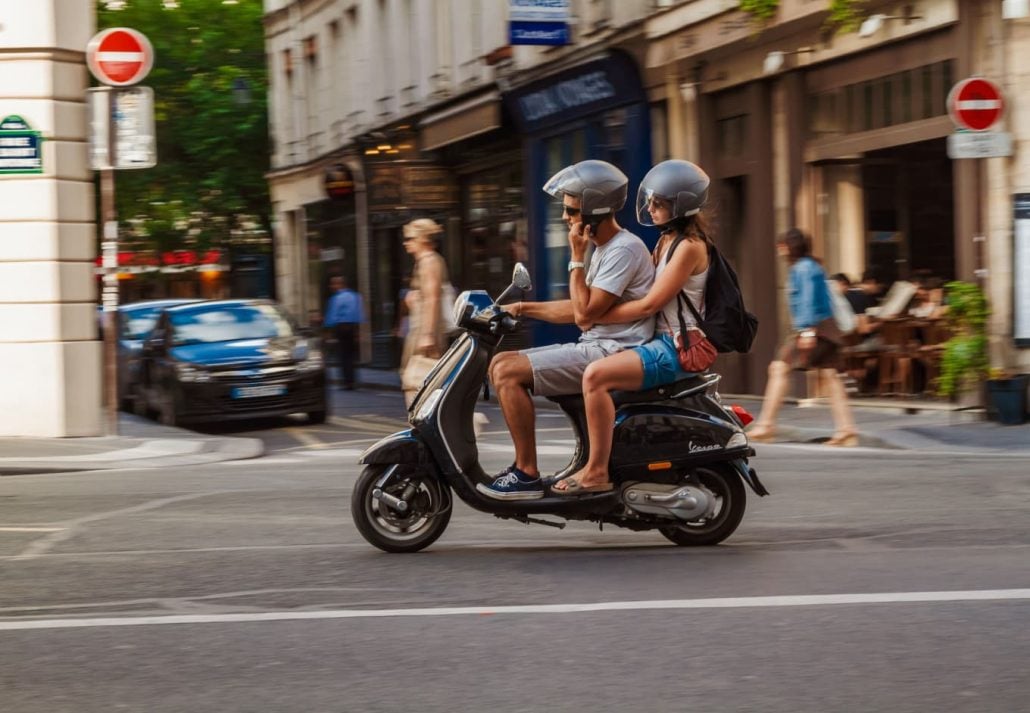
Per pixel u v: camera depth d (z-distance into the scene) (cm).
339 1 4025
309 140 4403
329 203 4184
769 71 1944
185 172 4962
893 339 1730
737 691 488
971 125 1472
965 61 1573
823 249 1927
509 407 748
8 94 1585
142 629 601
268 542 833
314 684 510
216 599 665
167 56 4966
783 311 2012
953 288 1548
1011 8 1506
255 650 561
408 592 668
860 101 1809
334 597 662
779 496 972
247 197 5019
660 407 755
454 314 762
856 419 1606
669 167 742
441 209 3328
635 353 743
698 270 744
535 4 2497
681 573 693
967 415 1534
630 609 614
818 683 496
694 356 743
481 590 668
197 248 5053
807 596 630
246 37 5050
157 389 1950
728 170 2122
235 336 1980
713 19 2064
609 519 761
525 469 757
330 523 905
